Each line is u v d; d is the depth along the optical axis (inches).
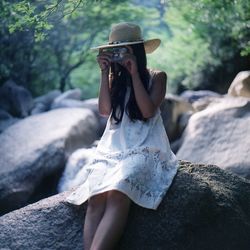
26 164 250.5
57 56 380.2
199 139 234.4
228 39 342.6
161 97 135.1
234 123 235.5
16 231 136.3
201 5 276.1
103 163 131.7
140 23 388.5
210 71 359.3
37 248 133.1
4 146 264.4
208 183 141.1
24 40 341.1
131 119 134.6
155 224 129.7
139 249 127.9
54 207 140.3
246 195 146.0
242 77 279.3
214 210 134.7
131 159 129.2
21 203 245.6
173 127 278.4
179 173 139.9
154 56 379.2
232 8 268.7
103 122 315.0
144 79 134.0
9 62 348.2
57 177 266.2
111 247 121.4
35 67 376.5
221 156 220.8
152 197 129.2
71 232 135.4
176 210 131.0
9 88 337.4
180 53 369.4
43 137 268.5
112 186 122.7
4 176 245.0
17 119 323.6
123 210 123.0
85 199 135.2
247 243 135.9
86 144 293.1
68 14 181.9
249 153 215.9
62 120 286.4
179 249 128.6
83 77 419.2
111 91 137.9
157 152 134.1
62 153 264.5
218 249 132.3
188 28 347.9
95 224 126.3
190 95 315.3
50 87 397.4
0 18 222.5
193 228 131.0
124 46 132.5
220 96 311.4
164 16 371.6
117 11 370.9
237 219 136.6
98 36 382.9
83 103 325.4
